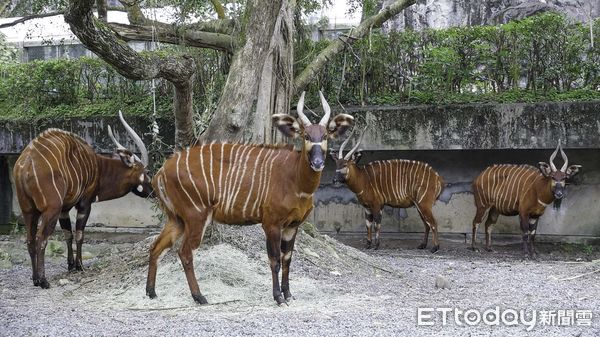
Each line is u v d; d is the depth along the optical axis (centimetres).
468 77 1252
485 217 1255
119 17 1579
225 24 1088
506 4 1630
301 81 1141
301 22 1180
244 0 1054
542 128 1151
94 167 940
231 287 746
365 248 1242
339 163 1178
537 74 1238
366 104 1256
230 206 697
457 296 765
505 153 1248
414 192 1205
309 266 849
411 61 1272
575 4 1579
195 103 1184
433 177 1205
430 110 1191
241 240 850
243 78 853
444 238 1262
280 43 990
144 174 982
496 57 1247
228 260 792
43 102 1343
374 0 1298
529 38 1234
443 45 1262
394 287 812
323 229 1298
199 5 1069
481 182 1191
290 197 687
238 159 705
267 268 807
